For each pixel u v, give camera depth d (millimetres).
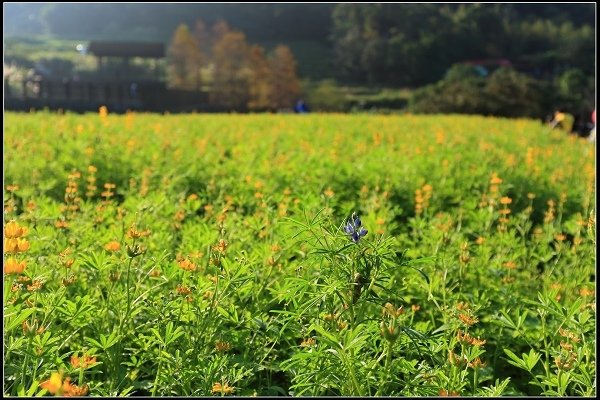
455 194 7547
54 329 3250
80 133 10578
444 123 20359
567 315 3170
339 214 6180
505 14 103250
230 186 7020
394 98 80875
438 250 4582
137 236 3330
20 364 2990
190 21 126812
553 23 104688
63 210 5285
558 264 5285
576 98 48875
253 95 75625
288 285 3172
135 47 77750
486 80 48781
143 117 18812
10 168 7266
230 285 3365
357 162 8891
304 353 2795
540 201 8008
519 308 3967
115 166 8344
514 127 19734
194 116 21359
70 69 93938
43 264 3877
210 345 3350
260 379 3459
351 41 100750
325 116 22781
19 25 133625
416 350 3062
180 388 3164
